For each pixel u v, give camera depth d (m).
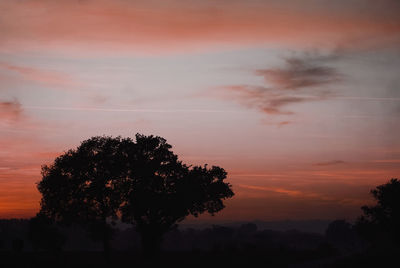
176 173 70.94
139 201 64.56
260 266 55.97
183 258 64.94
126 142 69.19
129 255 71.12
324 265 58.56
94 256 68.94
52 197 64.94
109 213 65.62
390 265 52.12
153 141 69.75
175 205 65.75
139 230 66.44
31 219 71.38
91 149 67.12
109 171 65.81
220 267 53.06
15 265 51.88
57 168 66.31
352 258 64.06
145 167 67.38
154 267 52.84
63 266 52.28
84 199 65.81
